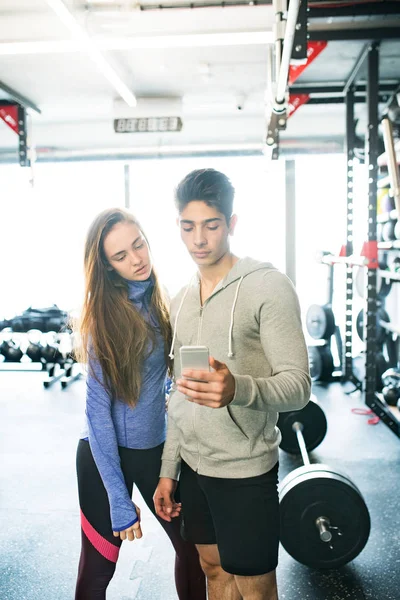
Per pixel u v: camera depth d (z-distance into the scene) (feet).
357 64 10.95
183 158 14.25
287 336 3.06
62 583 5.58
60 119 14.44
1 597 5.35
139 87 12.32
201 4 7.88
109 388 3.76
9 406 12.35
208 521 3.67
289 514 5.51
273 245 15.75
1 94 12.39
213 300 3.39
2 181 16.76
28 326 14.20
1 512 7.19
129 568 5.89
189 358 2.68
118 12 7.87
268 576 3.44
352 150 12.73
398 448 9.43
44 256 17.20
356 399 12.69
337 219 15.56
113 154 14.35
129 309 3.77
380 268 12.09
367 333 10.72
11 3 7.88
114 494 3.67
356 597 5.33
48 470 8.61
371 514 6.99
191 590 4.27
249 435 3.34
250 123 14.17
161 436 4.08
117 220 3.74
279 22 6.57
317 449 9.41
